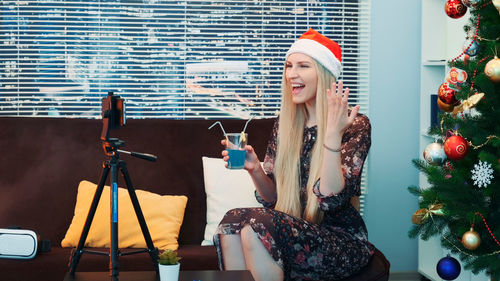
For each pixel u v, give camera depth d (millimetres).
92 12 3311
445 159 2309
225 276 1949
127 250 2600
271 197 2541
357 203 2408
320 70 2389
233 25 3406
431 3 3432
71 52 3336
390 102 3547
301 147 2453
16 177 2959
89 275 1993
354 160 2283
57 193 2947
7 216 2891
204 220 2943
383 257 2391
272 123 3131
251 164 2438
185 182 2990
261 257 2098
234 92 3445
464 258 2336
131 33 3336
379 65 3531
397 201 3570
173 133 3064
